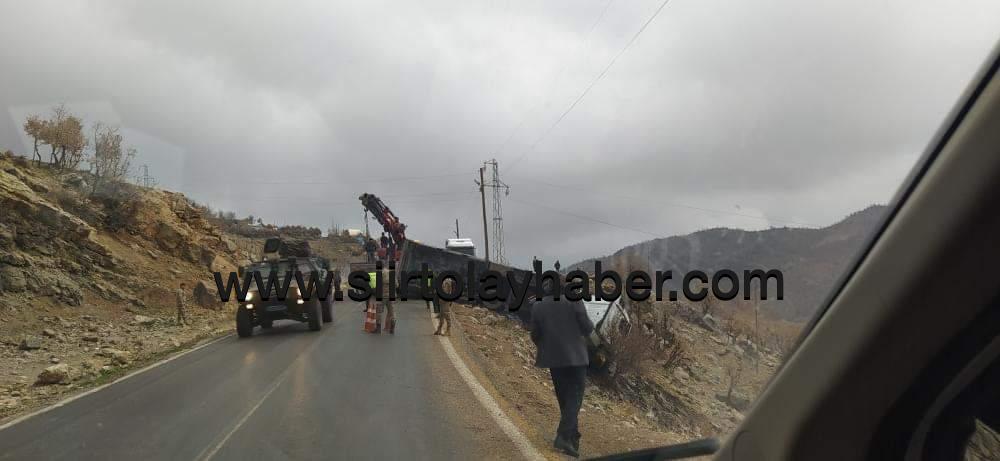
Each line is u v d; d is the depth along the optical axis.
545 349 7.04
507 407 8.98
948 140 1.74
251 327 17.94
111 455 7.21
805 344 2.13
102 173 30.25
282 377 11.51
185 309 23.19
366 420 8.35
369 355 13.71
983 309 1.74
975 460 1.94
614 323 12.62
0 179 23.39
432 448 7.09
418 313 22.30
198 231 35.72
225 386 10.94
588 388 11.85
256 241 59.44
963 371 1.88
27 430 8.60
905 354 1.89
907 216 1.81
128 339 18.66
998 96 1.62
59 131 29.62
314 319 18.27
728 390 8.90
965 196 1.66
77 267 23.44
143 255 28.70
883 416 2.00
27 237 22.70
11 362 14.77
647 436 8.70
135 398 10.36
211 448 7.32
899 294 1.82
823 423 2.10
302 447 7.23
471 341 15.91
